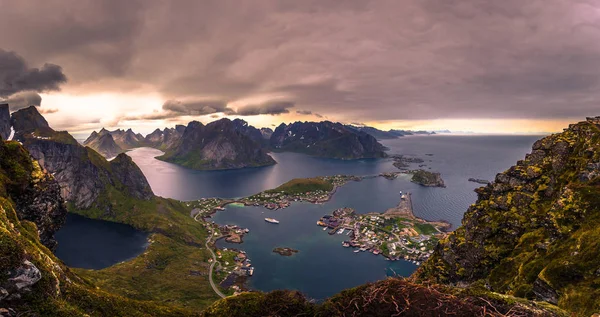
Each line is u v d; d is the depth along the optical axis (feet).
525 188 272.31
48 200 272.92
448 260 286.66
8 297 92.02
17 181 247.09
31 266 98.12
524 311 78.43
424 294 82.02
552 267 167.02
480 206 289.33
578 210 208.33
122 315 129.49
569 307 142.31
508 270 222.48
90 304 123.44
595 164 230.27
